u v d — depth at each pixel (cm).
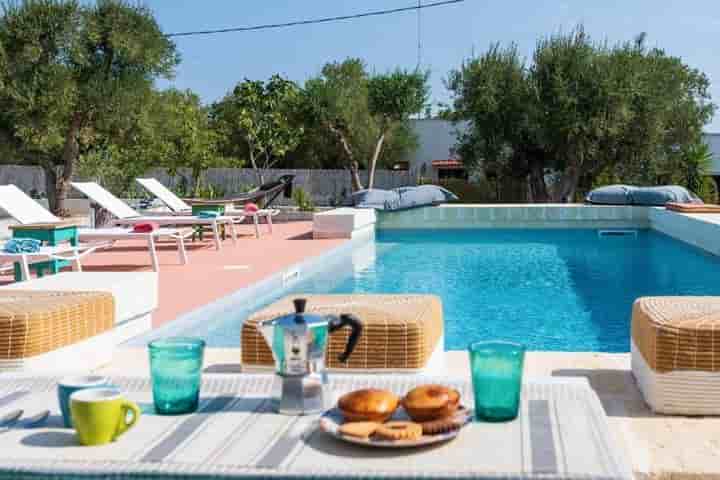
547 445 184
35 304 400
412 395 201
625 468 171
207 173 2936
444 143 3341
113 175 2331
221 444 188
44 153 2152
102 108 2056
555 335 671
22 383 253
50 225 820
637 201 1795
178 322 638
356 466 172
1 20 1983
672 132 2562
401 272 1078
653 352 350
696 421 341
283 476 168
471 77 2516
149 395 236
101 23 2064
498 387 204
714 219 1274
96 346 438
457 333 679
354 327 210
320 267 1129
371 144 2956
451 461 175
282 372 213
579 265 1148
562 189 2519
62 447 188
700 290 904
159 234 975
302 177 2966
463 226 1822
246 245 1288
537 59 2464
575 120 2348
